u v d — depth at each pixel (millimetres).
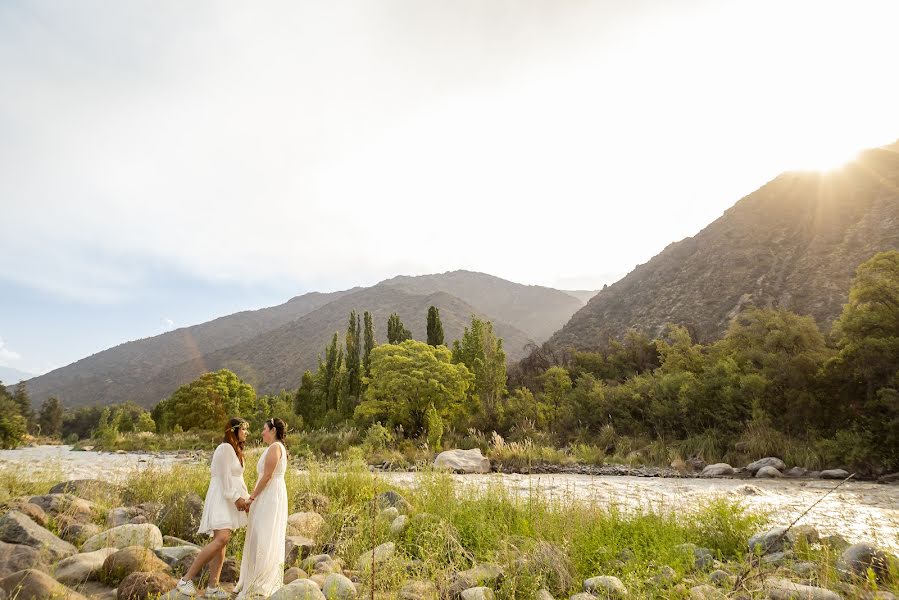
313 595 3912
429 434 25750
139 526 5867
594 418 27984
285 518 4906
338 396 42312
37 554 4902
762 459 18719
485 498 8047
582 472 19406
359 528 5992
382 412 29859
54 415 114250
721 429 22547
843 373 19516
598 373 41906
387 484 9430
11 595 3811
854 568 4629
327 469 10141
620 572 5160
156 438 40125
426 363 30172
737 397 22469
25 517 5570
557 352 87812
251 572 4543
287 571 4945
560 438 27188
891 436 16547
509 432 28891
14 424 52969
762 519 6848
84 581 4762
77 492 8391
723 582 4238
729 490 13508
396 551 5688
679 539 6312
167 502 7617
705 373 25422
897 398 16812
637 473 18719
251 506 4746
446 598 4219
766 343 23828
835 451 17938
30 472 10164
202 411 55594
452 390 29641
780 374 21484
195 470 10258
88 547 5527
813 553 5367
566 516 6703
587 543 5852
